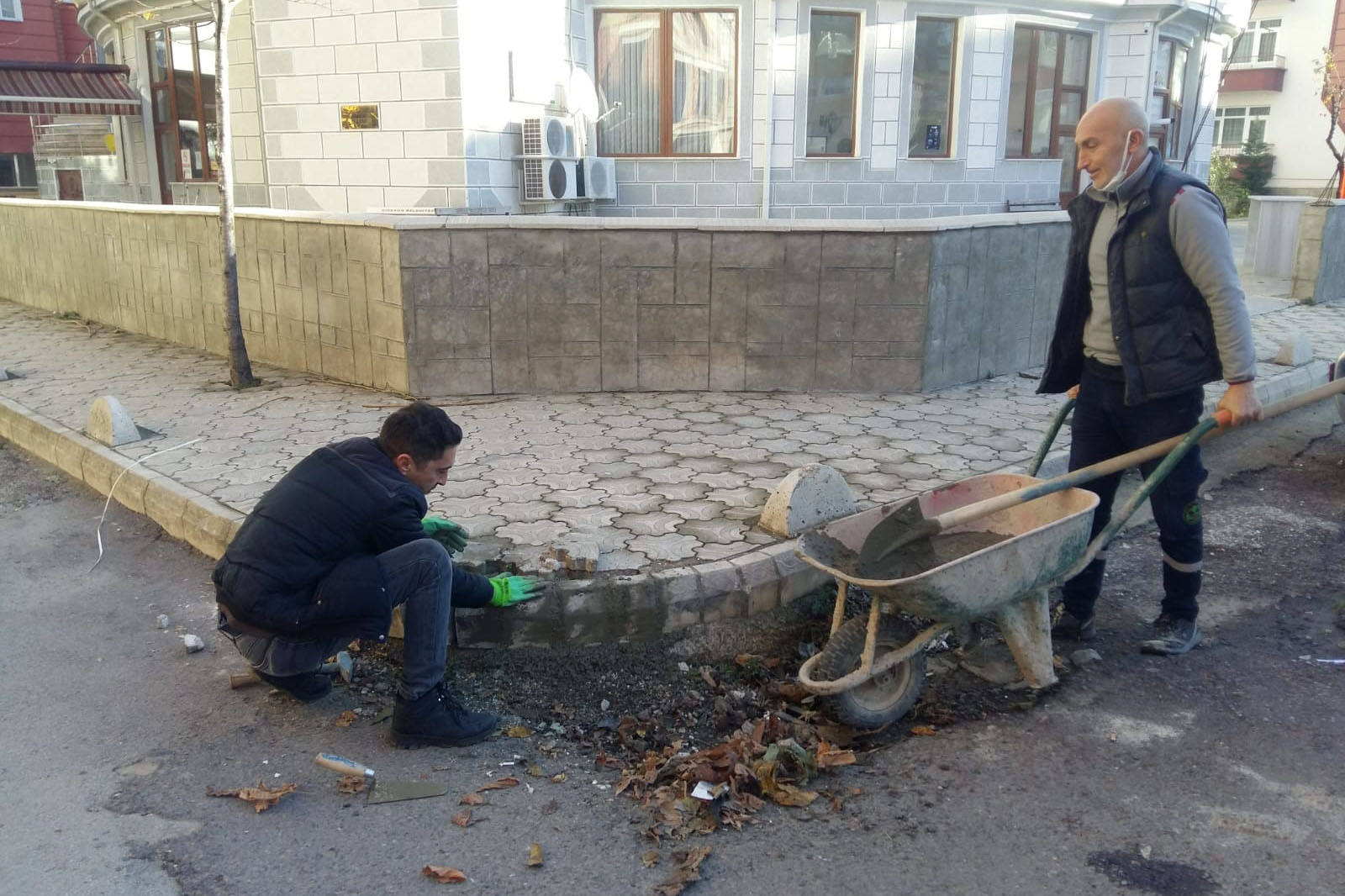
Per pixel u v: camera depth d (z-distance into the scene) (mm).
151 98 14312
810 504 4820
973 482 4332
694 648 4258
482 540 4680
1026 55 14148
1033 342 8648
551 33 11477
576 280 7379
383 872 2955
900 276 7418
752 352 7547
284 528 3457
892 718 3793
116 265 10820
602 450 6172
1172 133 16766
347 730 3756
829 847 3078
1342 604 4777
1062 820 3199
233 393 7859
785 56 12398
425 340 7406
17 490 6434
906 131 13141
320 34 10867
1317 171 33250
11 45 21797
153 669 4211
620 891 2875
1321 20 32656
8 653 4348
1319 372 9016
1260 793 3328
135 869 2957
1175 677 4137
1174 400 3961
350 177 11109
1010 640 3875
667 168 12711
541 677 4082
